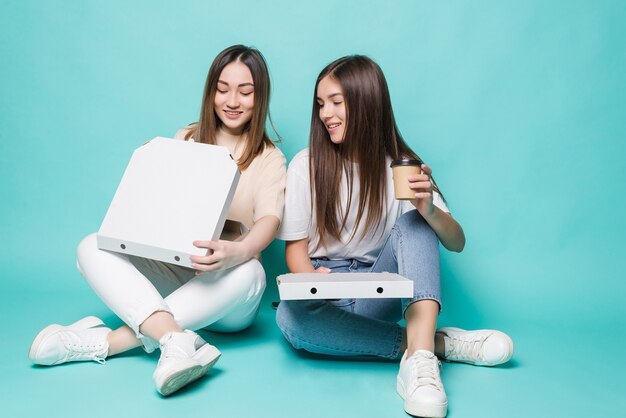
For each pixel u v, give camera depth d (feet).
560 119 7.29
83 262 5.25
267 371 5.25
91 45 7.50
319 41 7.36
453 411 4.46
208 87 6.15
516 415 4.42
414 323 4.77
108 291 5.08
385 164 5.67
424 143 7.38
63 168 7.65
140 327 4.99
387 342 5.31
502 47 7.25
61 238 7.68
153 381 4.86
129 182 5.38
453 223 5.14
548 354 5.89
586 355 5.87
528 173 7.33
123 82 7.52
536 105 7.29
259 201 5.91
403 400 4.62
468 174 7.37
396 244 5.08
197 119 7.50
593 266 7.26
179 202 5.21
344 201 5.76
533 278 7.30
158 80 7.48
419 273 4.83
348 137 5.50
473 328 6.91
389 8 7.28
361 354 5.42
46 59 7.54
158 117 7.53
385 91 5.62
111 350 5.35
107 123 7.57
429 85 7.32
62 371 5.12
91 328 5.43
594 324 6.83
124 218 5.18
